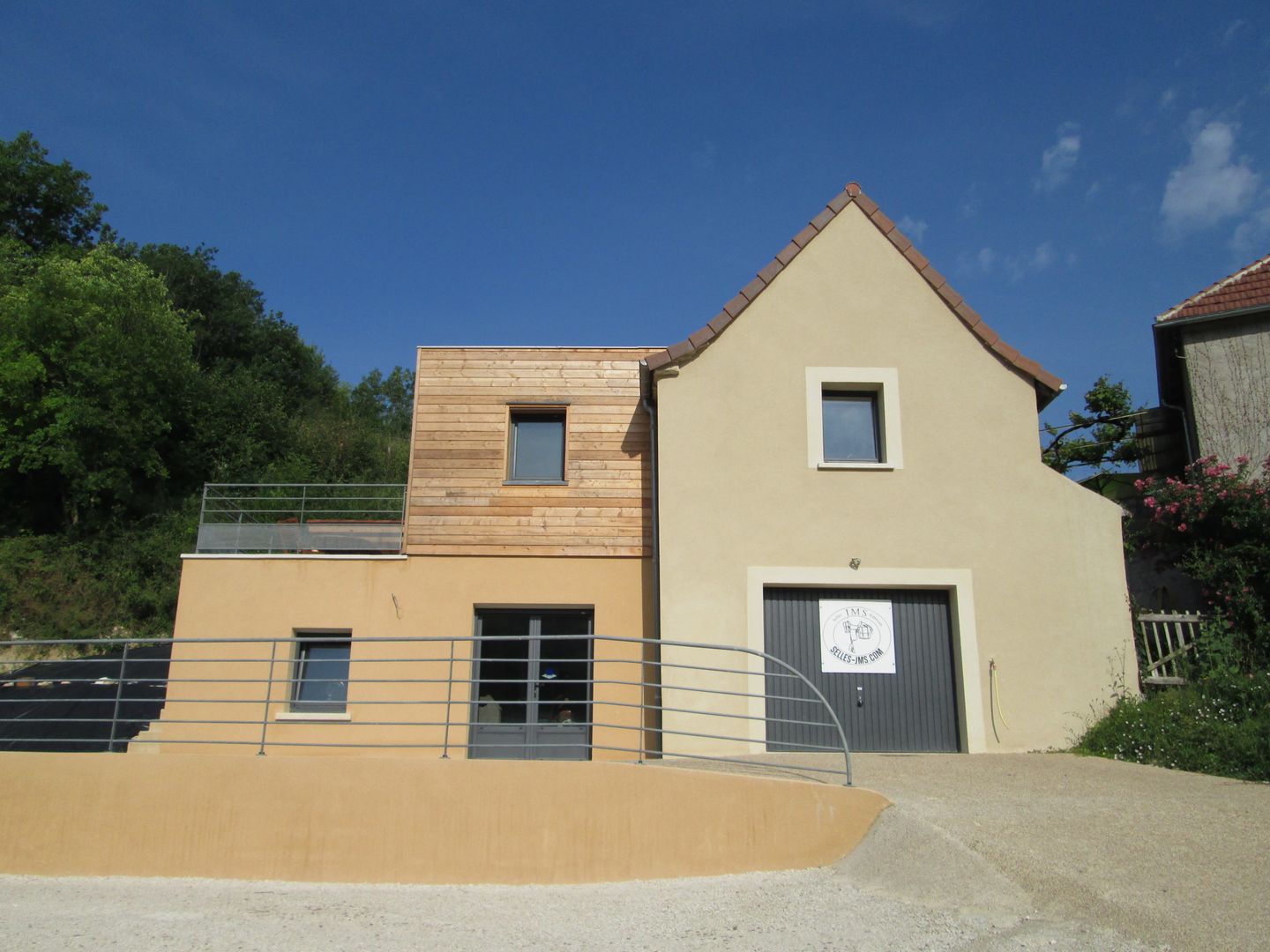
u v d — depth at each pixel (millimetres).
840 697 12398
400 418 56688
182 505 33594
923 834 7668
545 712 13664
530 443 14812
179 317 37094
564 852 8922
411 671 13766
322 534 14641
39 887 9109
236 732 13539
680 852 8672
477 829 9109
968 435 13031
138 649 25609
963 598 12508
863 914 6844
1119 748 11289
